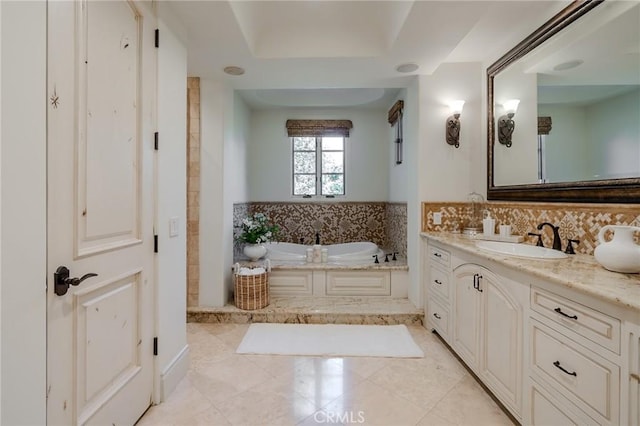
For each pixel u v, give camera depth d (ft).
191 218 9.76
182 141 6.48
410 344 8.05
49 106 3.36
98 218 4.15
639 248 4.16
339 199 15.39
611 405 3.45
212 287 9.80
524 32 7.42
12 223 2.83
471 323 6.49
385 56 7.97
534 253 6.34
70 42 3.64
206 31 6.75
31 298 3.04
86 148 3.91
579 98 5.83
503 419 5.34
